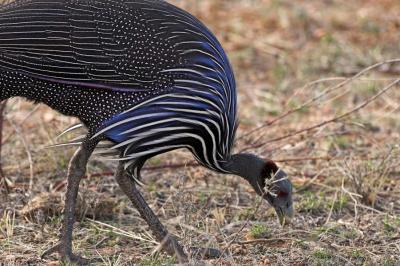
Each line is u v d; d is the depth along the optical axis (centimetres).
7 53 963
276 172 1065
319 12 1936
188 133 991
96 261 1028
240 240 1083
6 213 1131
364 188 1216
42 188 1217
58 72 967
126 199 1197
